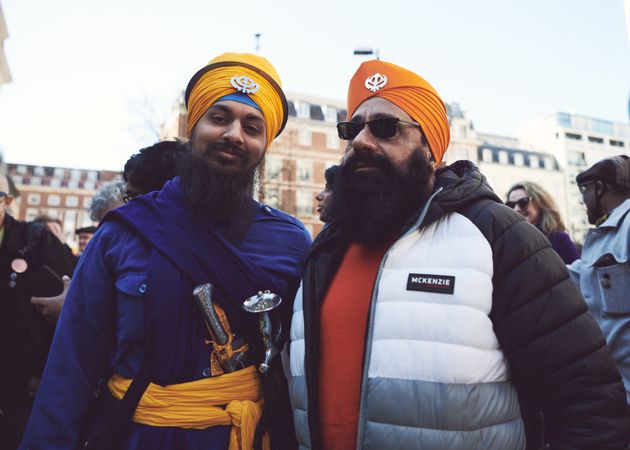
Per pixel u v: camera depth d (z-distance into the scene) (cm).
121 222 128
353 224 128
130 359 116
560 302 102
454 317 102
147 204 130
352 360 115
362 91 131
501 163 4166
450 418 98
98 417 114
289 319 141
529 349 102
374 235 123
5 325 181
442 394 99
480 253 107
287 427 132
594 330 103
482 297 104
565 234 312
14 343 180
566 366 99
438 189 121
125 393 111
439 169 137
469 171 127
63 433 109
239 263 126
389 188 121
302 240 149
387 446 102
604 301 188
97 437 109
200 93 135
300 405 122
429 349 102
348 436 110
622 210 192
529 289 103
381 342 108
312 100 3331
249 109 132
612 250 189
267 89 139
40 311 178
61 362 114
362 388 107
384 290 112
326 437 113
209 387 113
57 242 206
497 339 106
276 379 130
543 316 102
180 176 139
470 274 105
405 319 106
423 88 130
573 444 98
